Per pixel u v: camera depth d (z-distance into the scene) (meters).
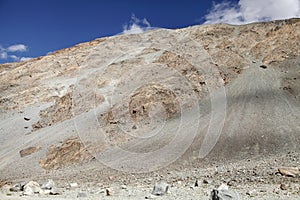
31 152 46.47
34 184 17.11
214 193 10.99
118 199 13.12
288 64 65.88
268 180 17.97
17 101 77.06
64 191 17.73
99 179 25.41
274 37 79.31
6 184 28.86
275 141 30.91
